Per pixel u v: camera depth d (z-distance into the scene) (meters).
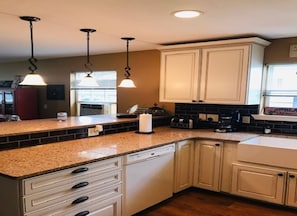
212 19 2.56
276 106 3.60
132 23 2.76
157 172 2.88
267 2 2.06
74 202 2.02
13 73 6.99
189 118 4.11
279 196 2.87
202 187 3.37
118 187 2.40
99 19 2.62
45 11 2.36
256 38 3.18
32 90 6.47
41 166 1.88
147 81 4.58
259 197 2.99
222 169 3.22
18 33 3.30
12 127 2.70
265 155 2.91
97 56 5.27
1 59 6.34
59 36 3.47
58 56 5.67
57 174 1.89
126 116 3.79
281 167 2.86
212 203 3.09
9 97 6.55
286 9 2.23
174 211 2.89
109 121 3.33
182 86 3.78
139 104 4.72
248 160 3.02
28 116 6.44
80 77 5.77
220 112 3.89
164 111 4.29
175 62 3.82
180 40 3.62
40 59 6.19
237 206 3.02
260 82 3.57
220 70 3.46
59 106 6.06
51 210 1.88
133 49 4.52
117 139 2.98
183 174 3.30
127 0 2.05
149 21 2.67
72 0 2.07
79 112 5.85
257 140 3.31
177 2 2.08
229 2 2.07
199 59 3.61
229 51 3.38
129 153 2.47
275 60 3.50
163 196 3.01
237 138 3.17
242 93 3.32
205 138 3.28
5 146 2.32
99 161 2.19
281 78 3.55
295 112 3.45
